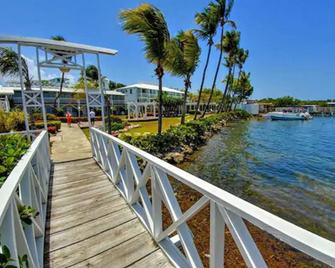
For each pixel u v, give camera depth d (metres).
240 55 27.88
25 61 12.74
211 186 1.51
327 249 0.77
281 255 3.11
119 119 21.86
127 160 3.24
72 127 16.67
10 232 1.26
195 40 10.70
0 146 3.08
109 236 2.52
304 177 7.13
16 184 1.54
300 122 31.88
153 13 7.23
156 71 8.29
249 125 25.83
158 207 2.34
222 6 14.04
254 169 7.91
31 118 11.58
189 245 1.90
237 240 1.20
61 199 3.50
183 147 9.41
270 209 4.89
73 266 2.07
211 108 46.59
